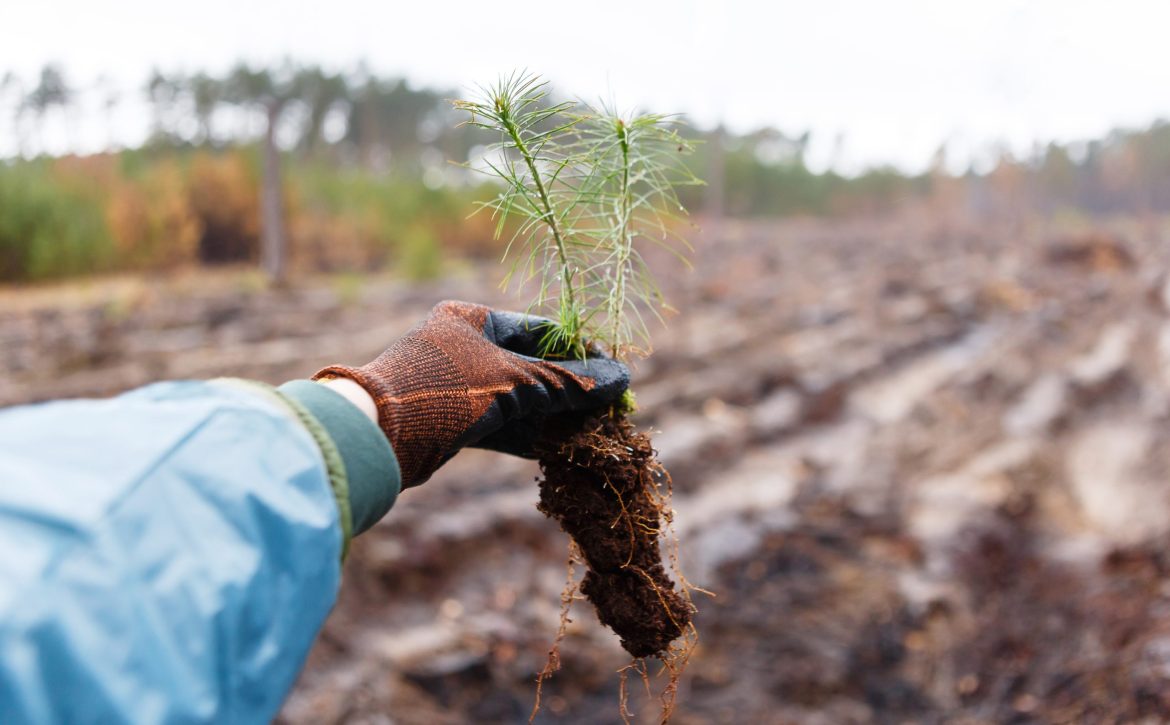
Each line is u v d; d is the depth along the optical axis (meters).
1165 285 15.12
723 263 16.00
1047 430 6.93
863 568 4.21
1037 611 3.82
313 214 16.92
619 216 1.07
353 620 3.39
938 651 3.57
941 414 7.25
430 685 3.17
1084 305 12.98
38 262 11.72
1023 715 3.03
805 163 48.72
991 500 5.16
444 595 3.70
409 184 20.25
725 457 5.87
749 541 4.45
